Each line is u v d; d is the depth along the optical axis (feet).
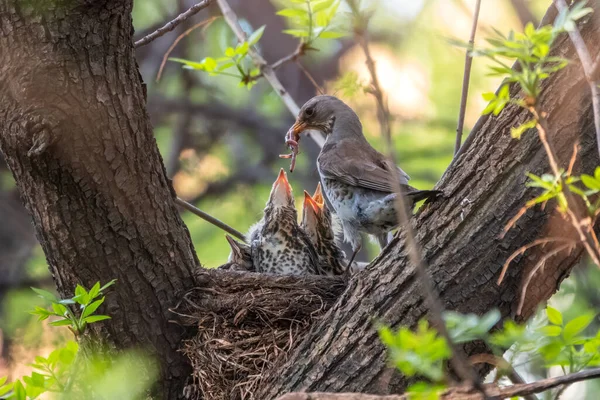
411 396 20.13
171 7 70.23
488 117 28.66
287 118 73.05
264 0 72.69
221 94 74.02
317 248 45.03
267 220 44.39
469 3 62.23
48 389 28.09
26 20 27.84
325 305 34.58
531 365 29.84
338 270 45.03
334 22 35.96
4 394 27.50
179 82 72.95
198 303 33.96
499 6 63.26
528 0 64.23
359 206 39.91
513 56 19.52
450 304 27.12
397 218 38.58
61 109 28.14
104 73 28.73
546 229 26.81
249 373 32.45
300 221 49.52
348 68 70.95
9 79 28.02
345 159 40.86
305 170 70.49
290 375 29.45
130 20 29.19
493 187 27.45
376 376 27.58
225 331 33.58
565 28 19.27
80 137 28.71
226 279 35.14
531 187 26.91
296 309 34.27
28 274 61.16
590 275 45.09
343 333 28.66
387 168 41.57
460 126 32.17
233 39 67.56
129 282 31.71
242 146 71.82
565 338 20.67
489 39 19.75
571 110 26.43
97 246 30.68
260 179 69.87
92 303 28.81
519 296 27.07
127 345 32.30
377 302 28.32
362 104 63.00
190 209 40.01
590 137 26.30
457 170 28.58
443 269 27.45
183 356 33.50
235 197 69.56
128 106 29.40
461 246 27.45
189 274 33.71
